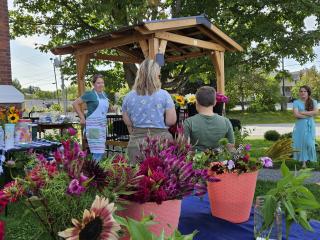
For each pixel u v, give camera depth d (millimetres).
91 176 1167
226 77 11062
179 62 11328
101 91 5051
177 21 5906
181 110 5102
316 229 1766
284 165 1585
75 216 1118
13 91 6703
